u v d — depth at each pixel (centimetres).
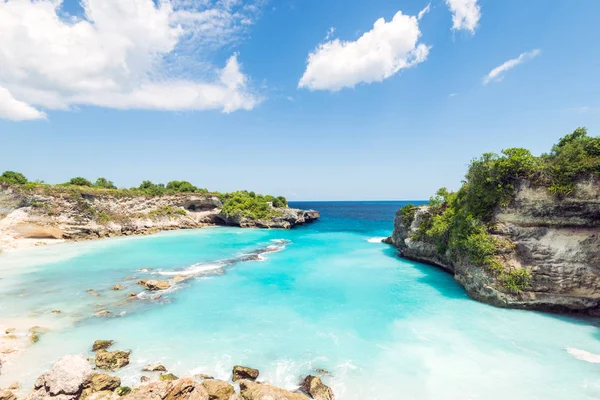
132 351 1702
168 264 3659
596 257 2094
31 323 2006
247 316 2197
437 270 3484
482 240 2436
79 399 1292
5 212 4869
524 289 2241
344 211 17238
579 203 2078
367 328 2012
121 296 2544
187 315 2197
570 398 1337
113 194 6391
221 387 1355
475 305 2383
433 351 1722
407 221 4381
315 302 2481
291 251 4653
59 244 4991
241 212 8069
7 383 1396
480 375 1502
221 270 3419
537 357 1647
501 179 2417
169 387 1297
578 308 2141
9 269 3353
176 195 7950
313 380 1408
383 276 3241
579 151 2098
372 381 1467
